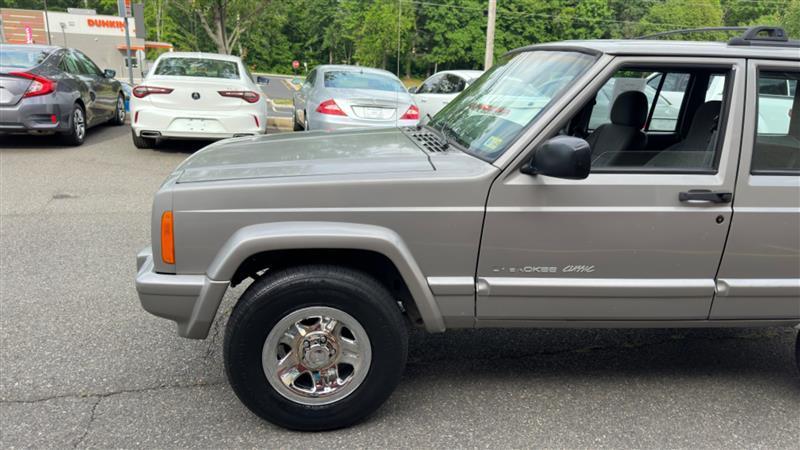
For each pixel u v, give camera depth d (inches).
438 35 2472.9
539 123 108.3
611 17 2568.9
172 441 108.3
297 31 2984.7
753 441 115.0
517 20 2482.8
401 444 110.0
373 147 126.3
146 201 263.7
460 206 107.7
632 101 131.3
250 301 104.2
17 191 270.7
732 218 113.3
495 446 110.4
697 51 112.5
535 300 113.9
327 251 111.5
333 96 335.0
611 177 110.8
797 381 138.9
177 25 1882.4
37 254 196.4
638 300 115.8
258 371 106.8
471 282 111.1
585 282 113.3
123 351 138.9
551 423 118.3
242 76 370.9
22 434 108.0
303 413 109.8
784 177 114.8
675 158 114.9
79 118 382.3
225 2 829.8
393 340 108.8
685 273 115.5
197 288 105.7
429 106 412.8
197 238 105.6
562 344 152.9
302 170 110.7
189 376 129.9
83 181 293.6
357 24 2484.0
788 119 116.5
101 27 1968.5
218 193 104.7
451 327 116.4
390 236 105.6
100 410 116.5
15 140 393.1
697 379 137.8
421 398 125.6
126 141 408.2
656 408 125.1
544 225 109.6
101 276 181.2
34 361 132.7
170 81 341.7
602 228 110.8
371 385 110.4
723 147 113.1
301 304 105.3
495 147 112.7
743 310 119.4
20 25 1921.8
